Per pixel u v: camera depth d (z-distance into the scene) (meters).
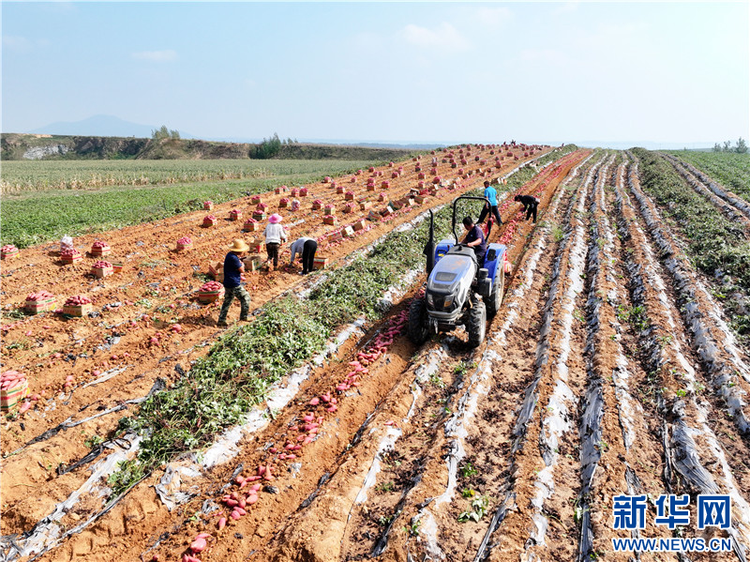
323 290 13.78
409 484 6.81
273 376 9.44
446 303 10.03
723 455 7.23
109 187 39.94
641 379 9.47
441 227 20.59
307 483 7.16
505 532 5.84
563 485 6.84
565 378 9.38
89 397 9.20
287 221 23.00
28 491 6.94
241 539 6.13
